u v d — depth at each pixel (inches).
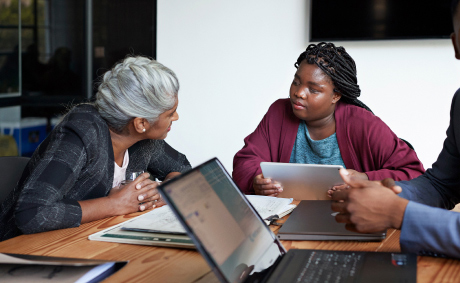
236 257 27.7
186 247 38.0
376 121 67.0
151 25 147.6
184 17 137.5
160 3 139.5
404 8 115.6
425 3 113.4
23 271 31.8
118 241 40.0
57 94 172.6
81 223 46.3
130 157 62.9
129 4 152.6
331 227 40.9
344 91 66.7
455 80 114.6
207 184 29.7
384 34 118.3
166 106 52.5
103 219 48.0
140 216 46.3
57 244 39.9
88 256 36.6
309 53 66.8
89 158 51.8
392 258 32.5
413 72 118.1
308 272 30.4
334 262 32.1
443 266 32.8
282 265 31.6
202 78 137.5
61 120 54.5
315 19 123.6
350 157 67.9
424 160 119.6
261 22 130.0
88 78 168.9
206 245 25.6
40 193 45.3
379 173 60.4
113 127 54.7
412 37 115.6
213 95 137.0
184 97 139.9
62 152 49.1
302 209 47.9
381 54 120.5
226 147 137.5
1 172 61.8
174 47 139.6
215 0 133.6
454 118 47.4
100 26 162.7
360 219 35.4
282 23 128.3
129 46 154.2
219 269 25.5
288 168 55.9
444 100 116.1
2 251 38.0
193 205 26.6
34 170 47.7
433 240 33.5
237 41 133.0
